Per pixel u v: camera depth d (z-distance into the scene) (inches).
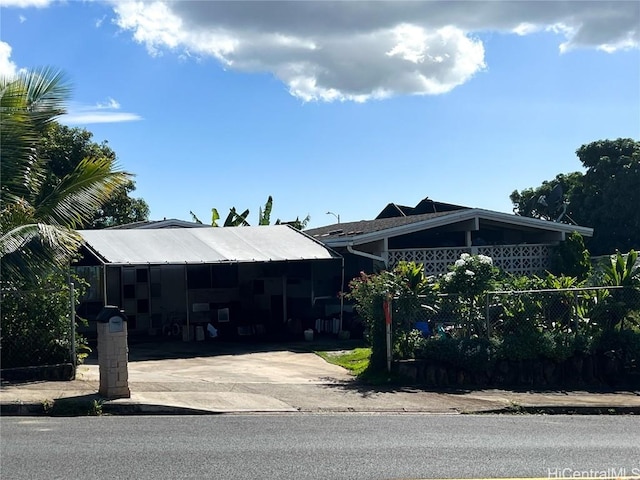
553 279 606.2
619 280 585.0
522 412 446.6
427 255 904.3
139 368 600.7
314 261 886.4
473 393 498.3
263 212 1229.7
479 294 552.4
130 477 260.8
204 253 802.8
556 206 1489.9
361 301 575.2
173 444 319.9
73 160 1282.0
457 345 528.4
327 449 312.0
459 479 261.3
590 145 1470.2
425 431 363.3
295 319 895.1
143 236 843.4
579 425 394.6
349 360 643.5
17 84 502.6
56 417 398.0
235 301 962.7
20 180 510.6
